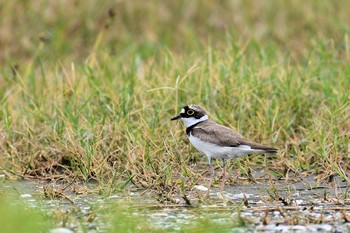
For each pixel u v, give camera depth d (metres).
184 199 12.20
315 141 14.56
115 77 17.19
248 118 15.30
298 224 11.14
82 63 19.20
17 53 20.77
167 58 17.33
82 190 12.99
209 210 11.88
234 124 15.12
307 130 14.84
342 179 13.64
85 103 15.27
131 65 18.06
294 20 22.52
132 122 15.02
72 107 15.60
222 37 21.58
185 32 21.84
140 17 22.50
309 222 11.20
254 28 21.91
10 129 15.01
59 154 14.35
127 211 11.60
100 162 13.77
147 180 13.24
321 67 17.45
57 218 11.28
